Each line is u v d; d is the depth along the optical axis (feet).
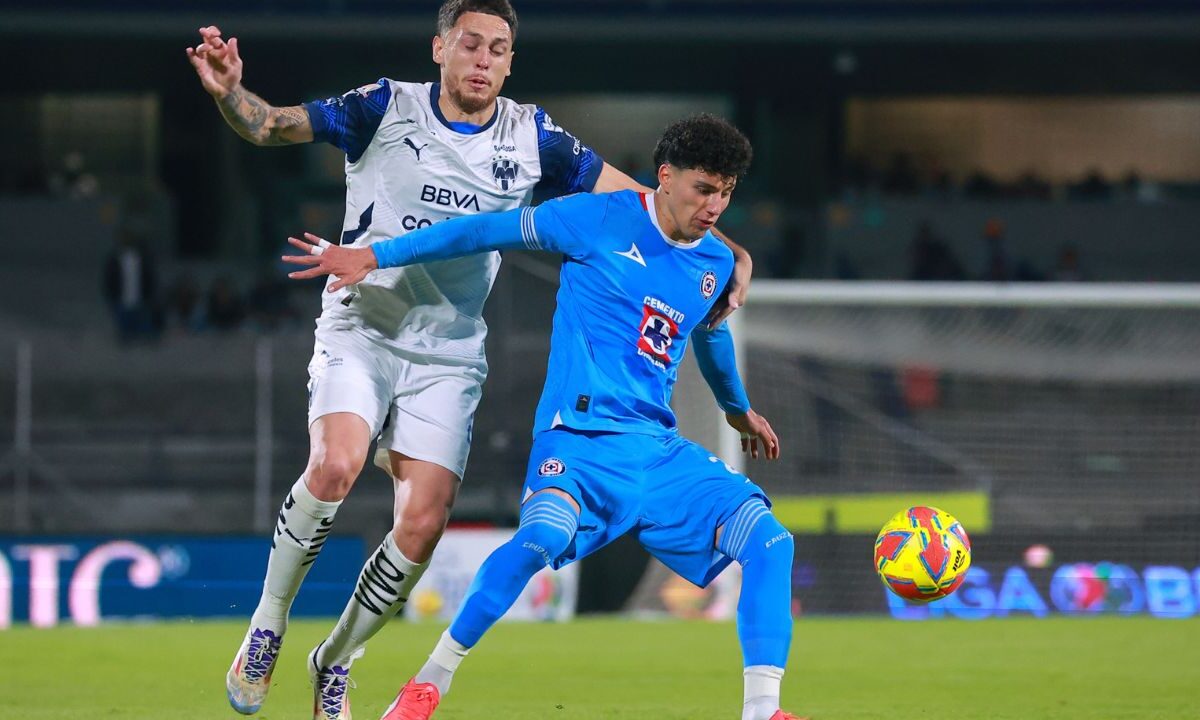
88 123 295.89
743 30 262.88
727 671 94.89
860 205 280.31
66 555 134.00
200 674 92.07
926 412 165.58
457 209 60.75
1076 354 170.81
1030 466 166.81
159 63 281.95
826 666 97.60
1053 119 304.71
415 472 60.44
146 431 208.85
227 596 135.95
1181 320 172.35
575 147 62.69
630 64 289.94
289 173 301.02
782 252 279.69
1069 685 87.15
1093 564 154.30
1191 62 288.71
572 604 136.98
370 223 61.00
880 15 262.47
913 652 106.01
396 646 109.19
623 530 56.39
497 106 61.52
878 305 166.20
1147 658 101.81
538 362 214.69
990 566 150.61
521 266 188.75
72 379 221.87
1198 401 170.71
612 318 56.34
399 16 262.06
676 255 56.59
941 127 305.94
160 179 296.10
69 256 270.05
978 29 261.65
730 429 140.15
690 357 139.85
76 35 260.42
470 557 135.64
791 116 299.79
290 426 219.82
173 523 205.26
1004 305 165.37
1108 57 288.10
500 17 59.72
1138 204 279.90
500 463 166.09
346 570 136.26
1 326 258.16
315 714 62.64
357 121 59.72
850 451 162.09
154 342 224.12
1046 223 279.28
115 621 133.69
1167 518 161.99
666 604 141.69
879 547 60.13
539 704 78.07
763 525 54.90
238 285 269.23
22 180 278.46
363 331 60.59
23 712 73.61
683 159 54.75
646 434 56.49
